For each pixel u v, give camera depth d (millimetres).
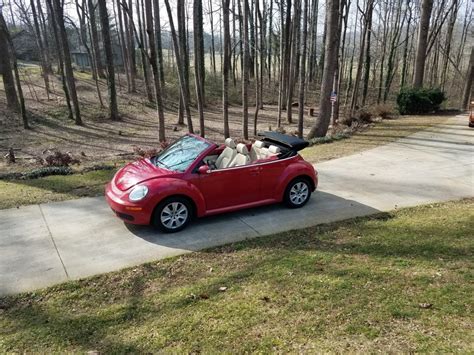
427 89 20891
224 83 15375
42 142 16656
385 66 47312
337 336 3678
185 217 6301
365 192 8328
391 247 5594
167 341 3664
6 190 8352
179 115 22453
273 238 6062
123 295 4527
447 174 9633
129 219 6016
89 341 3695
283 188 7125
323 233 6238
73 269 5113
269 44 36281
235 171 6609
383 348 3494
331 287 4535
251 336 3707
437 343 3539
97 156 13844
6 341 3701
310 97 34062
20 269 5105
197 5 14703
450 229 6172
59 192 8242
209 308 4184
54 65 34188
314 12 23062
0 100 21688
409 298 4270
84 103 24141
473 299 4211
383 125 17312
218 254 5539
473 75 24812
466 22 43000
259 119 25828
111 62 21750
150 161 6961
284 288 4547
